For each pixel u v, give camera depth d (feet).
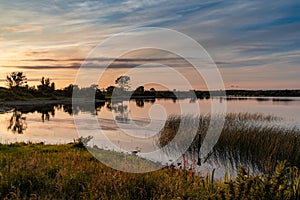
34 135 72.59
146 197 18.53
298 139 53.11
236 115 83.76
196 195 16.56
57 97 347.36
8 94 304.91
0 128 88.53
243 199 14.01
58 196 18.13
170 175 22.94
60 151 36.40
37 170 21.63
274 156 45.83
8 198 17.56
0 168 22.43
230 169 42.78
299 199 13.97
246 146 50.83
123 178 20.24
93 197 17.25
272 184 14.19
